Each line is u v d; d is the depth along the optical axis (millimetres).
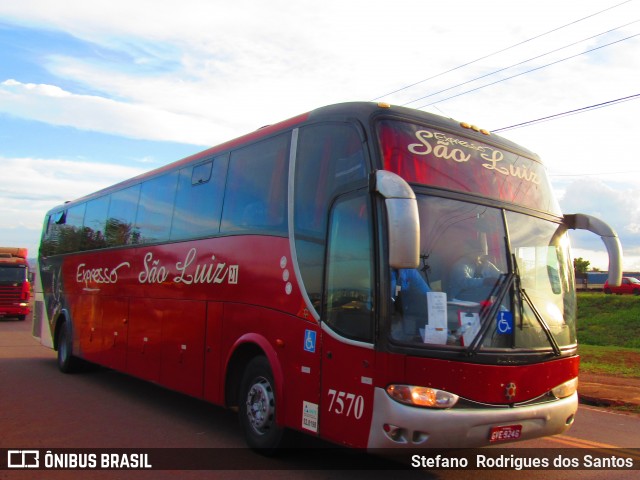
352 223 5473
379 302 5012
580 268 55469
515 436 5168
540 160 6766
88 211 12266
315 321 5707
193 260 8055
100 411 8555
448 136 5980
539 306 5805
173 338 8312
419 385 4805
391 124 5664
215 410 8797
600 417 9211
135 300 9609
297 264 6074
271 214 6633
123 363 9820
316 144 6184
